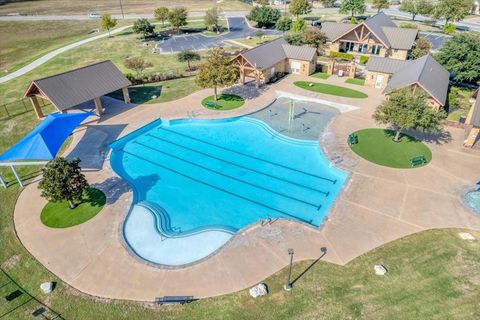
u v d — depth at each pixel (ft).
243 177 106.22
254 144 123.75
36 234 83.35
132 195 96.12
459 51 152.35
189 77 185.26
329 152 113.19
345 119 135.54
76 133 129.49
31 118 140.15
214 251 76.79
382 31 215.31
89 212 89.61
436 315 61.31
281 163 112.47
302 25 257.96
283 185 102.27
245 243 78.28
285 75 185.88
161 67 200.03
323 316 61.93
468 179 98.32
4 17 346.33
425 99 114.32
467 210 86.69
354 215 85.61
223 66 143.33
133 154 118.62
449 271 69.77
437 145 115.85
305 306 63.82
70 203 89.86
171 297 66.64
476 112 109.40
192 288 68.39
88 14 362.74
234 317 62.54
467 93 155.43
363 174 101.35
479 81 155.94
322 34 217.15
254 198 97.30
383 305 63.46
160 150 121.19
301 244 77.66
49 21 330.75
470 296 64.39
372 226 82.23
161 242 81.51
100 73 142.51
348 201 90.38
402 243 77.30
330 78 180.55
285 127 132.05
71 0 447.42
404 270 70.49
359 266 71.82
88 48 240.12
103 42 253.03
